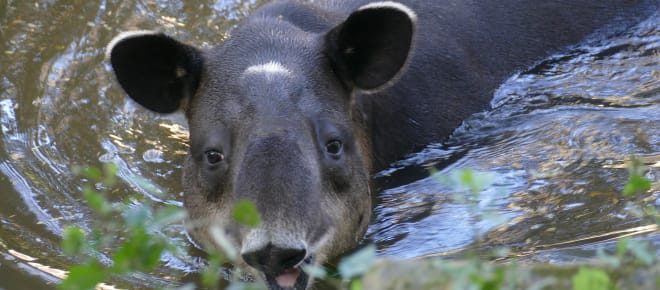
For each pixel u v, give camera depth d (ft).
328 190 31.94
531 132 43.73
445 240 36.17
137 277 34.17
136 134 44.32
